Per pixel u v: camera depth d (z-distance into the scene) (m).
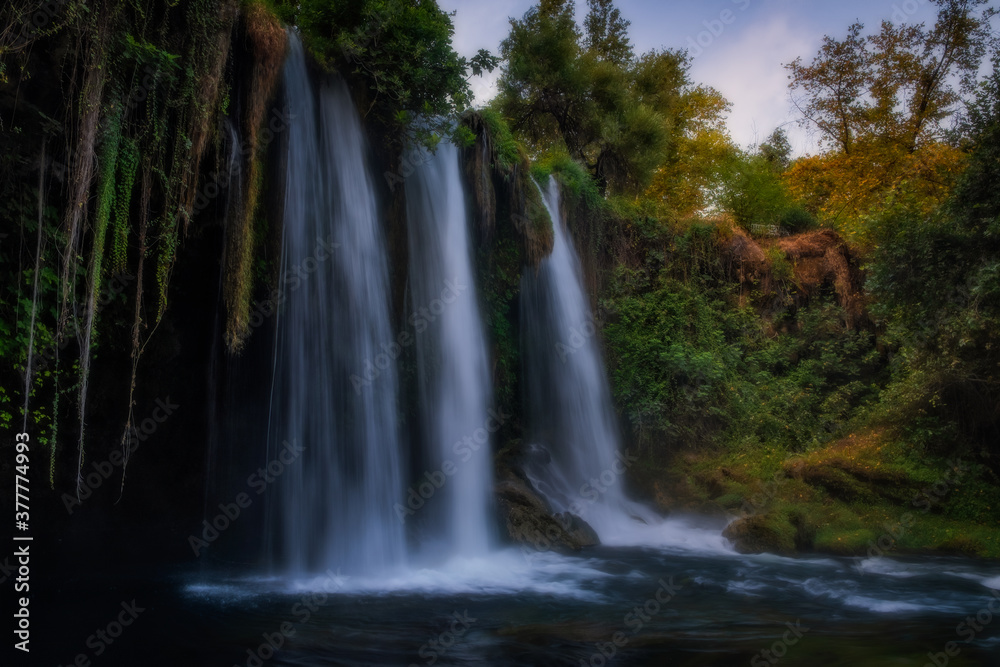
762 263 21.59
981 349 14.38
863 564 12.23
